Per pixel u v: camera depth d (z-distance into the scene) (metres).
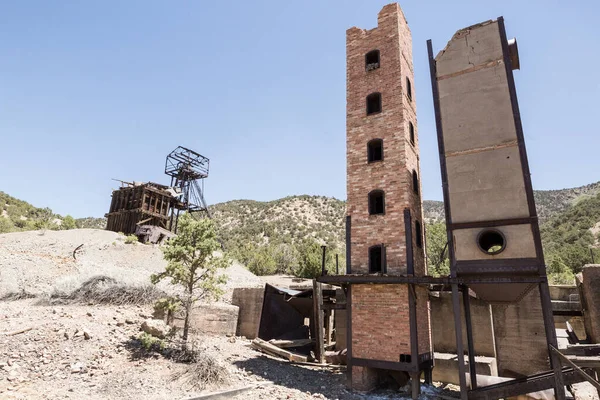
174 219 42.84
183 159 44.56
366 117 16.84
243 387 11.69
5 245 28.48
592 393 13.59
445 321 17.44
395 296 13.68
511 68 13.48
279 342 17.81
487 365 14.55
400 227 14.50
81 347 12.05
